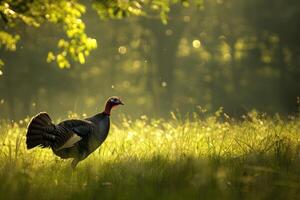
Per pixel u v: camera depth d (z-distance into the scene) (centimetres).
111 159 1559
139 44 9188
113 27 8788
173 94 9081
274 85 9244
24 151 1602
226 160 1448
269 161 1400
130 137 1962
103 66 9319
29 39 5231
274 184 1145
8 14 2419
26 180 1155
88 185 1172
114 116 4825
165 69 9019
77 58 2509
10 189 1084
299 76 8956
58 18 2486
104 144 1761
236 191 1116
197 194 1066
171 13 8869
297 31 8881
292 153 1470
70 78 8319
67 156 1584
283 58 8969
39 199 1088
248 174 1242
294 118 2298
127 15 2489
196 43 9000
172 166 1321
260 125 2064
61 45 2505
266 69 9381
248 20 9131
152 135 2027
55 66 8088
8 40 2772
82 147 1597
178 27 8931
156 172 1280
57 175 1284
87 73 8944
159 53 8994
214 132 1992
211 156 1514
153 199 1065
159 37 8925
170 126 2183
